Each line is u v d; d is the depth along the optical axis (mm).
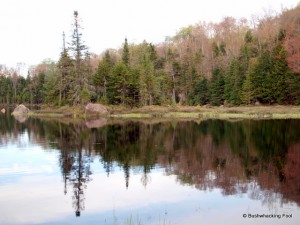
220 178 18422
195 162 22609
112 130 41125
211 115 60906
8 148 28875
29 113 76688
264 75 70562
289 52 68562
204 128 41594
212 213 13281
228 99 76688
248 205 14086
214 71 81062
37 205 14758
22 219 13203
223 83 78688
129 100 75000
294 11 88438
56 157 24891
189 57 93125
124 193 16156
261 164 21484
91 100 77000
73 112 68438
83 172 20375
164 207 14109
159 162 22766
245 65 80125
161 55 108312
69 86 76188
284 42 72938
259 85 70688
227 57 90688
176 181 18016
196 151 26562
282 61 68250
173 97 86312
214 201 14680
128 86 74438
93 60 118312
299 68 65125
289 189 16156
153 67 85812
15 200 15398
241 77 74500
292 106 65875
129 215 13320
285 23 85062
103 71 76938
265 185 16938
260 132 36188
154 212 13562
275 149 26453
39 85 108125
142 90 74188
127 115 65938
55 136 36250
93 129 42406
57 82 77438
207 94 81438
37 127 45812
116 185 17547
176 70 87812
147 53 95125
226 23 119250
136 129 42000
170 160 23375
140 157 24531
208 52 100812
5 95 127188
